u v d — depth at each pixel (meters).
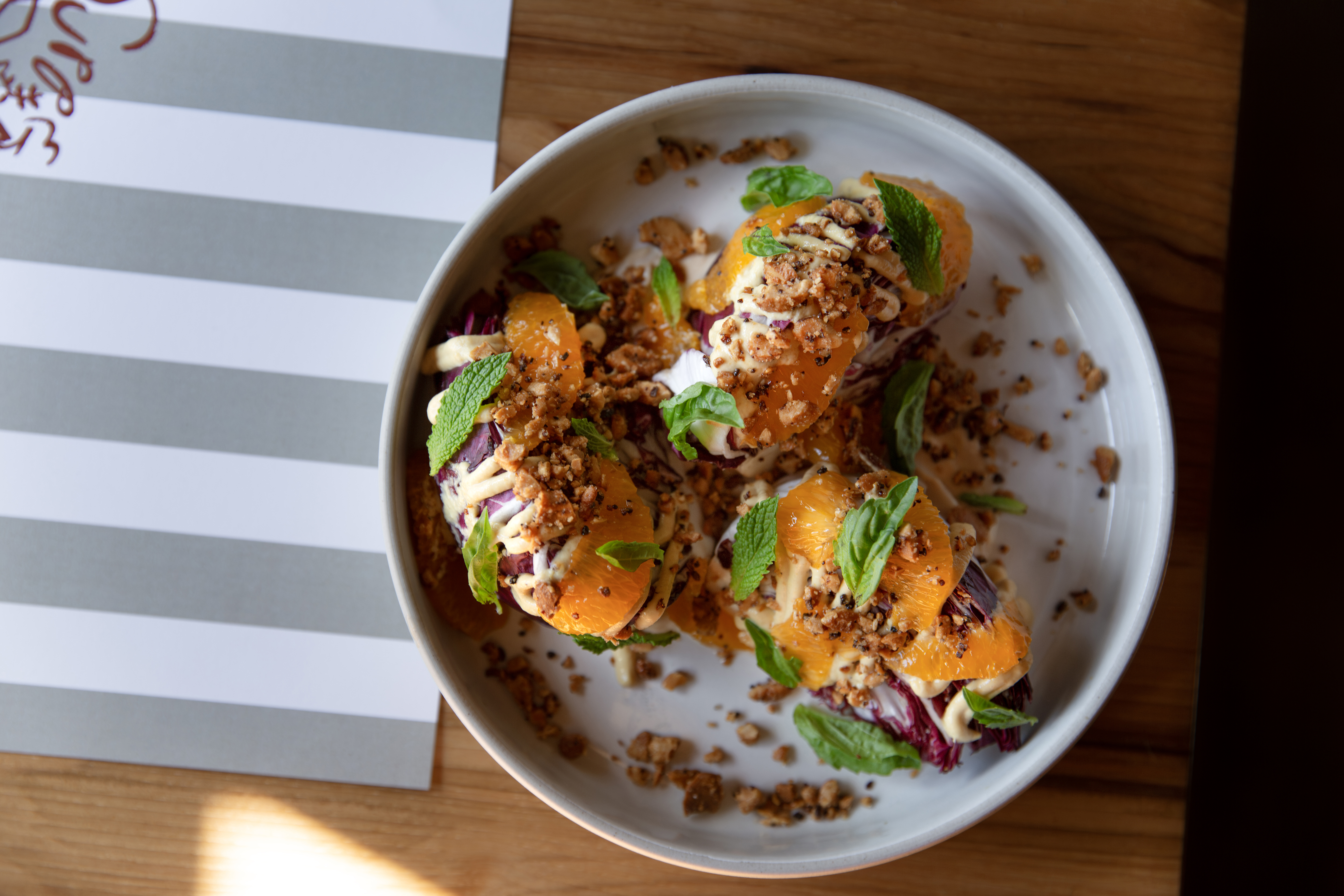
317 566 0.42
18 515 0.42
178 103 0.42
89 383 0.42
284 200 0.42
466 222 0.41
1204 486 0.42
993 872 0.42
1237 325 0.42
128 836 0.42
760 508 0.38
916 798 0.41
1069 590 0.42
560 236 0.41
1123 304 0.40
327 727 0.42
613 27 0.42
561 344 0.38
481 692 0.41
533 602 0.37
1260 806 0.41
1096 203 0.42
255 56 0.42
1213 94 0.42
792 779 0.41
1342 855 0.39
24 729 0.42
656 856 0.38
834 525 0.38
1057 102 0.42
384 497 0.38
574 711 0.41
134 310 0.42
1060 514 0.42
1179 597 0.42
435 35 0.42
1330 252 0.40
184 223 0.42
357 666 0.42
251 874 0.42
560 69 0.42
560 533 0.37
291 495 0.42
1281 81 0.41
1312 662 0.40
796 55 0.42
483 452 0.37
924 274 0.38
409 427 0.39
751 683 0.41
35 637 0.42
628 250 0.41
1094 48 0.42
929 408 0.42
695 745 0.41
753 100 0.40
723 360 0.38
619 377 0.39
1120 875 0.42
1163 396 0.39
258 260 0.42
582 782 0.41
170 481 0.42
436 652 0.38
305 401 0.42
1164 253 0.42
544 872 0.42
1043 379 0.42
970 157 0.40
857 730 0.40
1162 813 0.42
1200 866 0.42
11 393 0.42
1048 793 0.42
